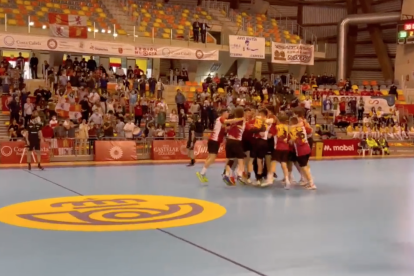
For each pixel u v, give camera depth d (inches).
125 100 914.7
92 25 1144.2
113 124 842.8
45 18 1114.7
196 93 1026.7
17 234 272.2
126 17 1236.5
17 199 391.5
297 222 312.0
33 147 609.0
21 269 208.1
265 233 280.1
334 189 470.3
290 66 1360.7
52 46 952.9
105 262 219.1
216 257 229.1
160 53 1061.1
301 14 1505.9
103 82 951.0
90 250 239.8
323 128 1054.4
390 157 934.4
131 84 1004.6
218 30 1348.4
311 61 1232.2
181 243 254.8
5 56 1136.2
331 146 944.3
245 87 1107.3
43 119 788.6
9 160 696.4
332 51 1469.0
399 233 284.2
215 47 1198.9
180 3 1450.5
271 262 222.1
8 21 1035.9
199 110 933.8
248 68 1288.1
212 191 443.8
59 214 330.0
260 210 352.2
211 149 488.4
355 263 222.4
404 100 1243.8
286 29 1460.4
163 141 800.3
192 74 1263.5
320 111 1179.3
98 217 320.8
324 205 377.7
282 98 1066.1
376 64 1406.3
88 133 770.8
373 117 1110.4
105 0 1279.5
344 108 1135.0
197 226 296.4
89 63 1015.6
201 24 1190.9
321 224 307.0
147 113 910.4
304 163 459.5
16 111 790.5
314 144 924.0
